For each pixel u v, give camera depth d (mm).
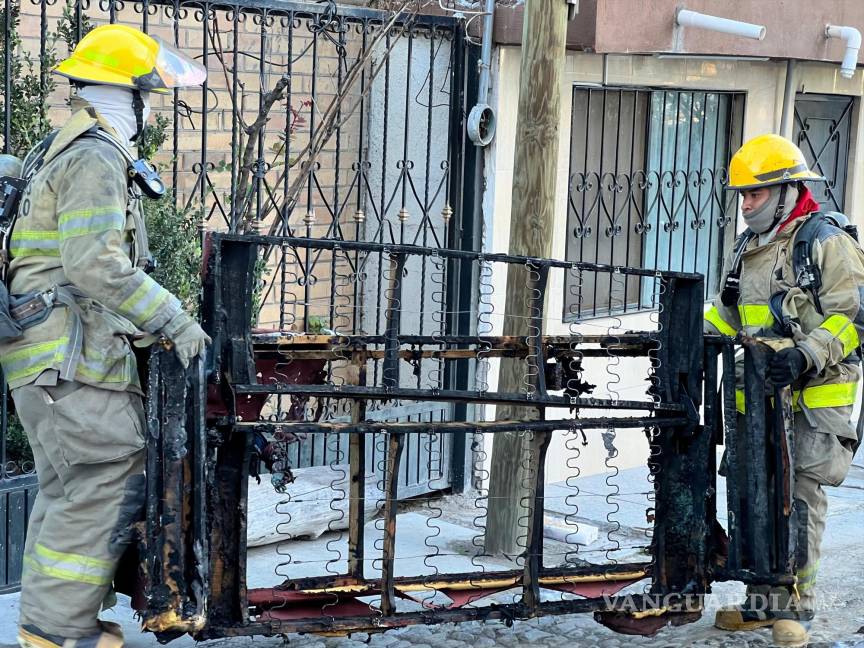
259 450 3971
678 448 4461
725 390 4453
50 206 3773
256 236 3861
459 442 6770
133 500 3828
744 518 4523
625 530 6328
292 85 6809
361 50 6176
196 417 3674
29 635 3836
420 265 6785
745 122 8000
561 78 5473
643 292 7660
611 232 7250
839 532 6359
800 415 4637
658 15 6512
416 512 6527
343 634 4109
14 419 5293
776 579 4398
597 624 4875
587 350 4547
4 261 3838
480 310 6602
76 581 3805
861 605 5207
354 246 3957
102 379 3779
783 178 4605
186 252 5566
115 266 3619
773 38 7293
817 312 4594
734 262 4859
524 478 5695
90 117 3846
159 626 3650
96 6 6109
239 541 3906
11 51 5164
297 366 4383
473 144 6473
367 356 4422
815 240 4594
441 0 6555
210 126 6543
